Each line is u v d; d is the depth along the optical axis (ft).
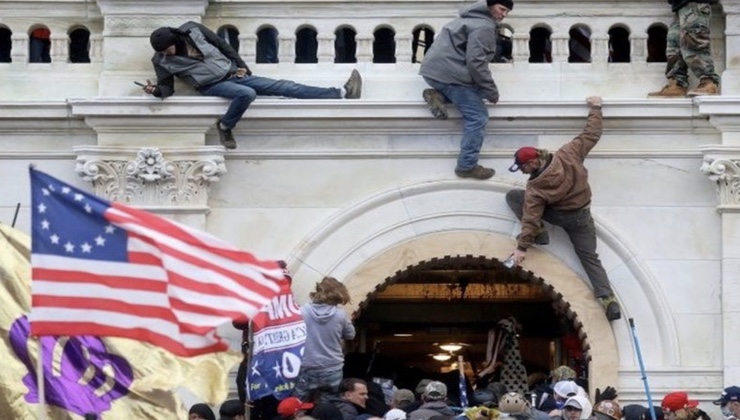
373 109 67.62
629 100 67.51
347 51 69.51
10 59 69.62
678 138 68.28
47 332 50.67
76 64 68.90
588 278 68.08
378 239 68.18
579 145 67.31
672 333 67.92
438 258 68.23
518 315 77.71
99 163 67.56
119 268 50.83
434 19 68.85
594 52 68.74
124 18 68.28
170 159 67.72
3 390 60.23
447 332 78.33
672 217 68.18
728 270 67.82
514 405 63.00
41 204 50.83
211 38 67.51
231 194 68.13
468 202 68.28
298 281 68.03
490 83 67.05
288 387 65.31
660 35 69.36
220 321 50.83
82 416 59.16
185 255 50.98
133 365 59.82
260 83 67.82
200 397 59.98
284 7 68.80
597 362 67.97
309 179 68.23
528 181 67.31
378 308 78.18
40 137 68.23
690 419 64.54
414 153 68.18
